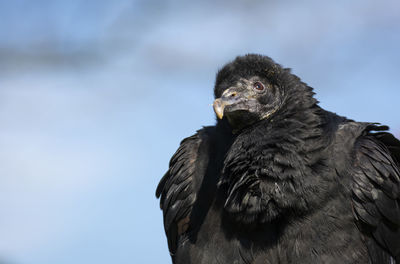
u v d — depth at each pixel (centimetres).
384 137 944
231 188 859
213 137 960
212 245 873
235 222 852
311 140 848
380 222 873
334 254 818
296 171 822
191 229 959
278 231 838
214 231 877
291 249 826
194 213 941
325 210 823
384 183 867
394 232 891
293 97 898
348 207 845
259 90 930
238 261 848
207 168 939
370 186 855
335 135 883
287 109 891
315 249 818
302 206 817
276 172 826
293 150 835
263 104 922
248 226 839
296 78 939
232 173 861
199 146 997
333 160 848
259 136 872
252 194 833
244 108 913
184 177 981
